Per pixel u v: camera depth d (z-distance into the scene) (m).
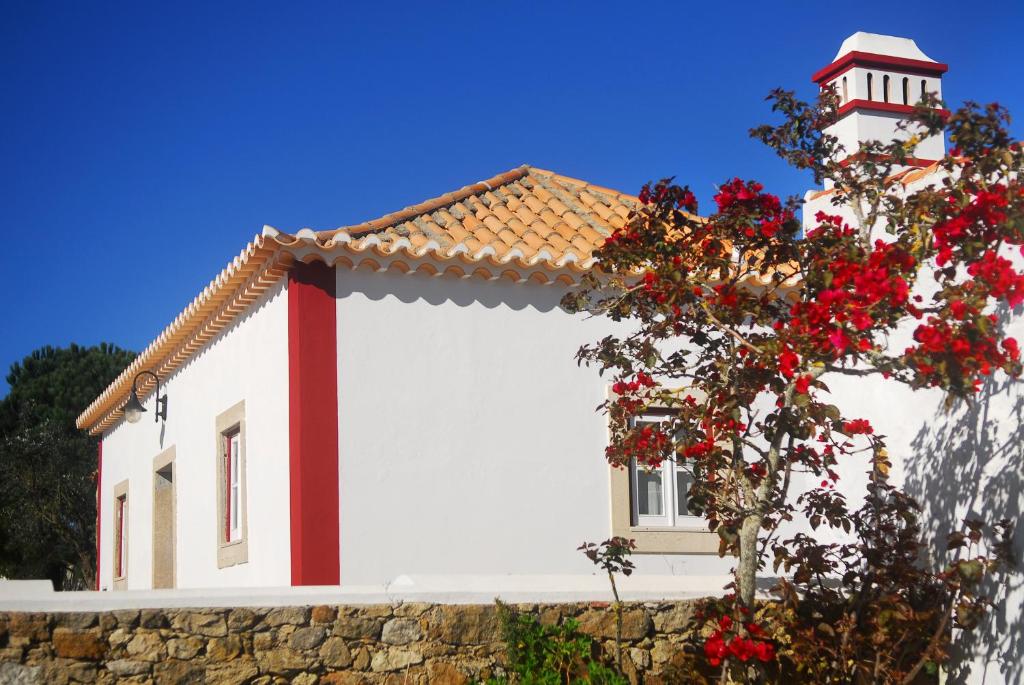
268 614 7.66
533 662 7.96
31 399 31.94
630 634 8.44
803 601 8.52
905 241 7.07
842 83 12.00
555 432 11.55
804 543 8.59
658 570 11.61
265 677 7.55
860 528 8.66
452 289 11.38
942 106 7.43
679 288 7.30
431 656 7.91
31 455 27.84
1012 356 6.54
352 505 10.60
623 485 11.71
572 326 11.83
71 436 30.36
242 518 12.09
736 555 7.72
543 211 13.91
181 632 7.46
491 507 11.14
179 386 14.98
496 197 14.30
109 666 7.27
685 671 7.84
